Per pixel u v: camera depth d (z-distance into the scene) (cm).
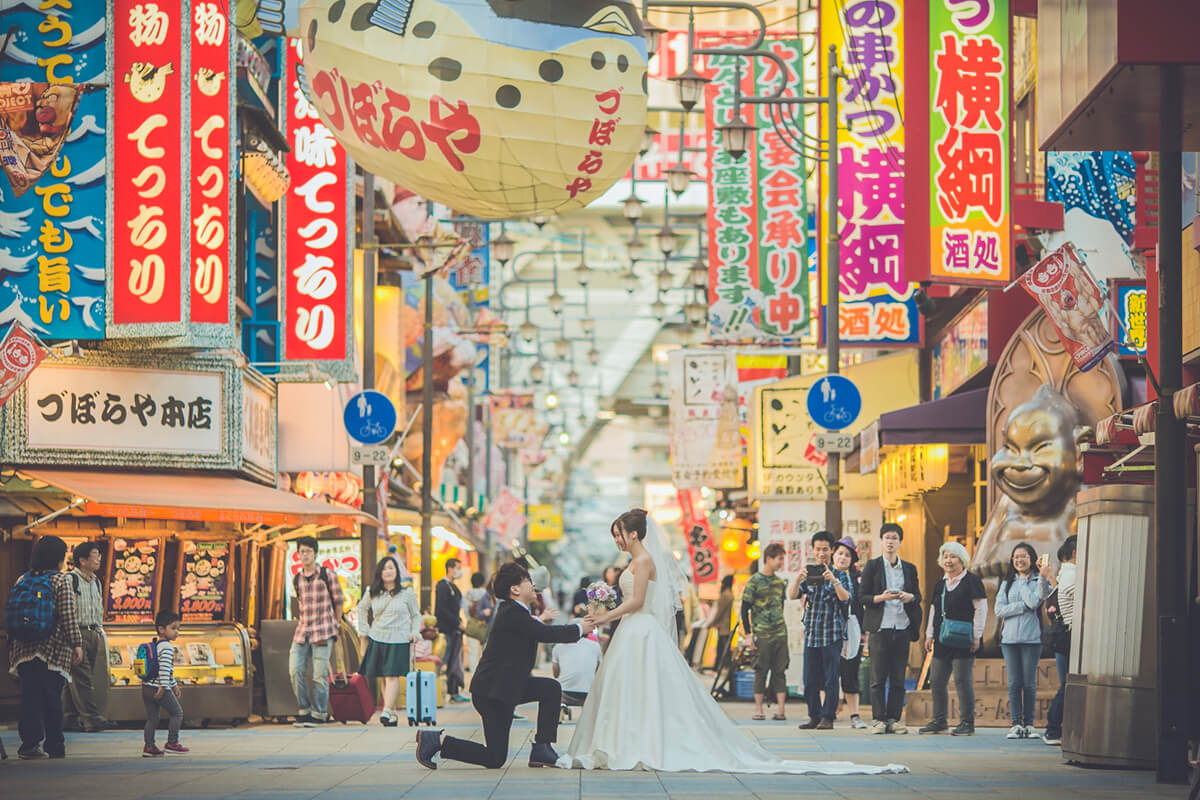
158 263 2086
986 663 2062
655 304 5169
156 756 1536
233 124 2181
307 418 2644
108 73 2108
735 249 3147
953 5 2225
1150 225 2141
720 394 3488
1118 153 2197
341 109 1253
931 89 2206
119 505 1903
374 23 1225
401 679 2511
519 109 1218
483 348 5891
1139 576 1377
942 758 1499
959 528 3039
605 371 8025
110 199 2091
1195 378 1761
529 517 7762
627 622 1398
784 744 1700
